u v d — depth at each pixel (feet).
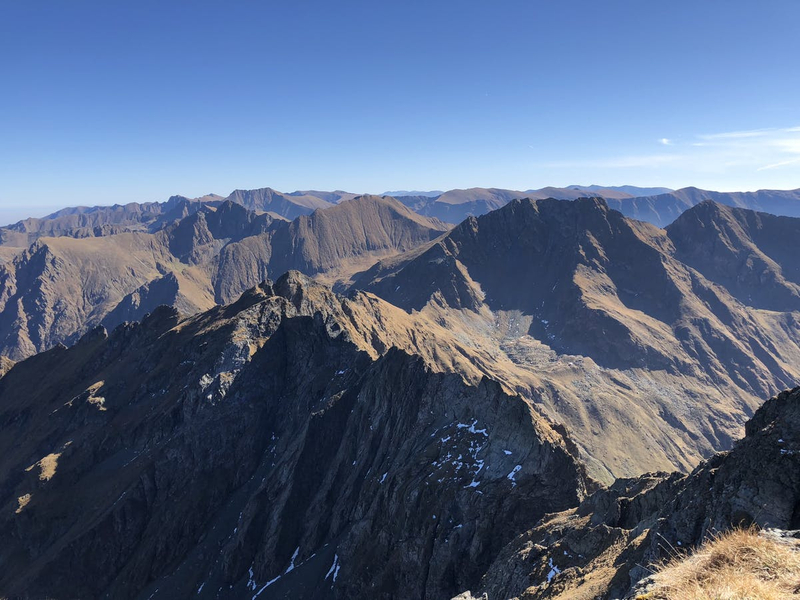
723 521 107.34
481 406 359.25
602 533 174.09
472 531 289.94
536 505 287.28
